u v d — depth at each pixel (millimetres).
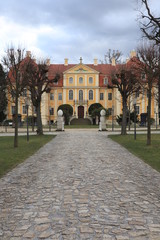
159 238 3816
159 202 5422
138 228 4148
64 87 67125
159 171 8547
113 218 4547
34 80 24188
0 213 4859
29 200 5586
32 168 9156
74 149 14273
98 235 3914
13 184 6977
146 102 61781
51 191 6238
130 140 19031
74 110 66938
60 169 8875
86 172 8336
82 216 4641
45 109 64688
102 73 68562
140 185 6777
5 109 61625
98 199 5590
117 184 6844
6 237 3891
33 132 32000
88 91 67312
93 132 30609
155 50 17062
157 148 14258
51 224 4316
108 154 12336
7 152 13109
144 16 12250
